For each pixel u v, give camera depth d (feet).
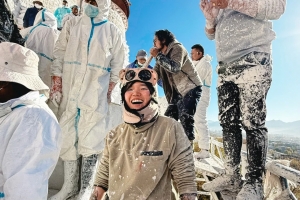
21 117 4.93
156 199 5.22
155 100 5.84
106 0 10.85
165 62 10.07
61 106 10.44
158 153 5.36
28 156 4.64
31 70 5.80
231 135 8.02
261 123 7.39
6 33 8.60
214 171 12.09
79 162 10.25
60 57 10.66
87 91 10.07
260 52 7.54
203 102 17.66
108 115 10.95
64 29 10.73
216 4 7.60
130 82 5.75
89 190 9.65
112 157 5.85
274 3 7.21
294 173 6.73
